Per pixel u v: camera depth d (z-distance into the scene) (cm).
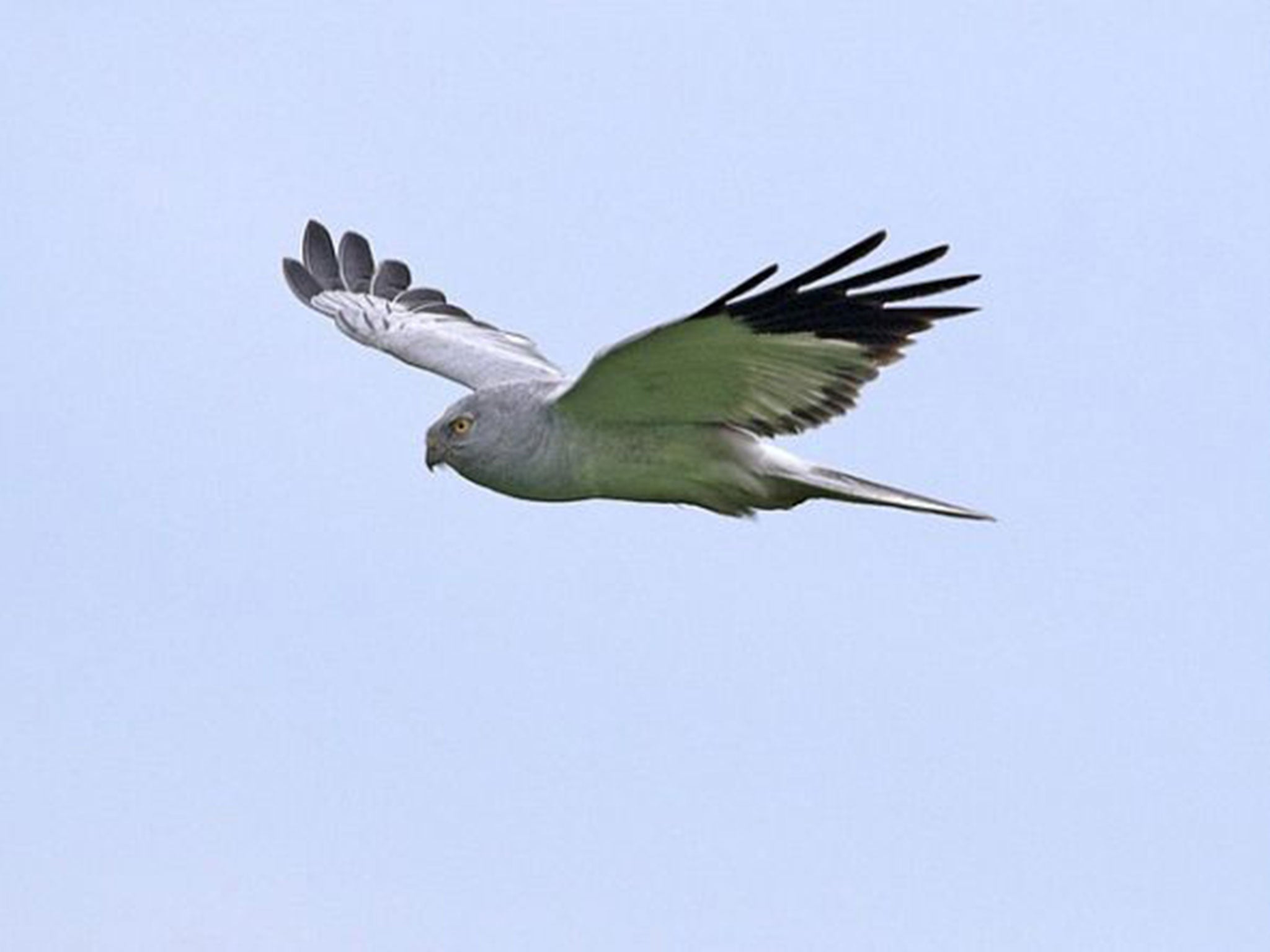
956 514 1485
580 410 1461
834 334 1395
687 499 1505
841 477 1489
